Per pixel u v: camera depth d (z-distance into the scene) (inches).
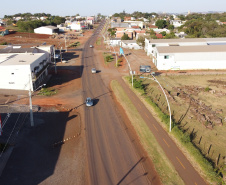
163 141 1206.9
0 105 1652.3
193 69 2723.9
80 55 3631.9
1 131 1213.7
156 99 1809.8
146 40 3747.5
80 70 2723.9
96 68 2822.3
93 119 1478.8
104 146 1178.0
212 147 1178.6
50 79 2335.1
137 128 1353.3
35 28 6756.9
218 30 5098.4
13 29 6919.3
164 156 1080.8
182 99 1823.3
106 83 2241.6
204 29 5324.8
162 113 1493.6
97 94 1939.0
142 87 2036.2
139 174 967.0
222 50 2775.6
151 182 920.3
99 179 941.8
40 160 1068.5
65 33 6692.9
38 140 1235.2
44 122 1433.3
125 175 964.0
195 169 989.8
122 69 2765.7
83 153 1120.8
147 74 2532.0
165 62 2694.4
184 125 1403.8
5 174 969.5
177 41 3486.7
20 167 1016.9
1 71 1913.1
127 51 3897.6
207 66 2726.4
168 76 2463.1
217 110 1616.6
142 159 1067.3
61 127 1378.0
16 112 1555.1
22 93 1900.8
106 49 4175.7
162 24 7337.6
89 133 1306.6
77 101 1780.3
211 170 954.7
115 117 1507.1
